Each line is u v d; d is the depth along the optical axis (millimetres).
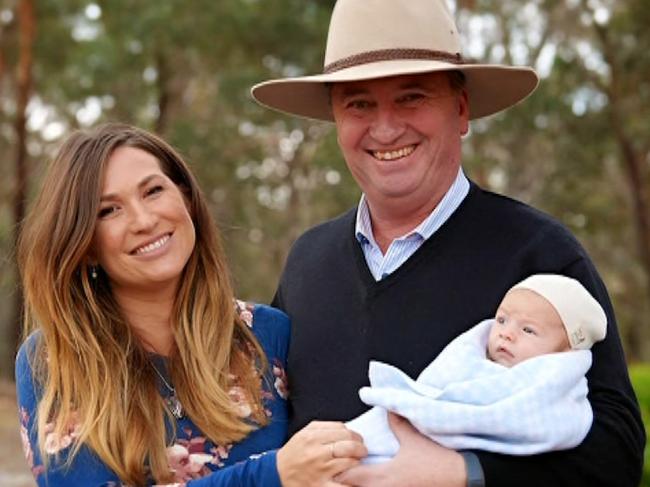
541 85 20406
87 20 24078
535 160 23828
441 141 3404
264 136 24438
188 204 3471
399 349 3277
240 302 3648
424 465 2873
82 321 3268
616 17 20141
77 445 3121
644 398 7598
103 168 3264
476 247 3307
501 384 2908
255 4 21703
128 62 23453
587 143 21906
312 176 25391
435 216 3375
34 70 24516
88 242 3250
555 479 2887
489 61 22609
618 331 3172
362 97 3408
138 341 3352
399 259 3404
